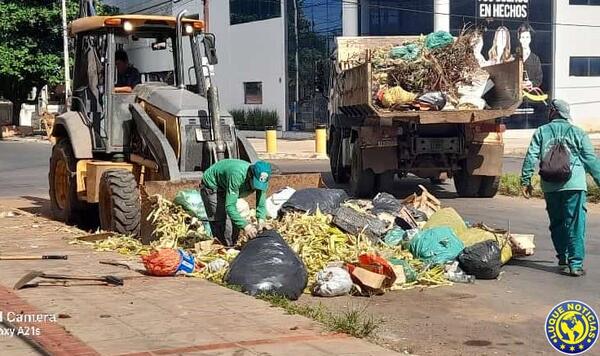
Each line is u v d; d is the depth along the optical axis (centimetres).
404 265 873
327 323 668
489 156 1620
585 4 4144
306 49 4206
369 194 1692
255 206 1010
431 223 1004
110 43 1241
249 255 808
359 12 3975
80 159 1285
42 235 1203
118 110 1241
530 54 4047
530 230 1243
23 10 4141
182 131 1129
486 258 888
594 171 911
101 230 1172
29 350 587
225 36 4853
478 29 1889
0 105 5422
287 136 4288
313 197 1016
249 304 727
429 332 686
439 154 1620
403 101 1545
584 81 4197
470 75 1591
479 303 791
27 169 2555
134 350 586
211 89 1133
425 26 3906
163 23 1254
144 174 1205
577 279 901
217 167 928
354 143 1692
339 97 1888
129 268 893
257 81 4578
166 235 985
